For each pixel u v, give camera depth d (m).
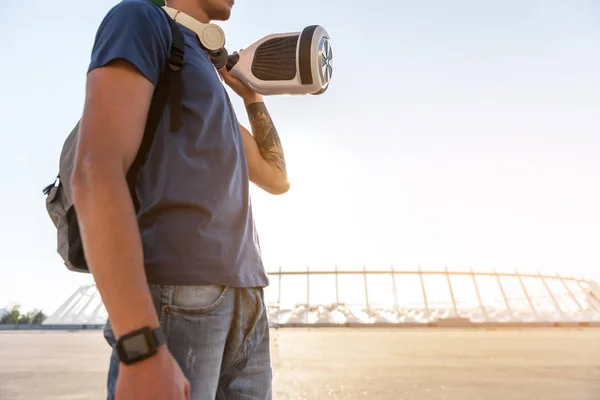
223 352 0.74
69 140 0.70
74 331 33.41
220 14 0.95
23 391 5.16
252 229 0.83
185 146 0.71
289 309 53.62
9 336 22.45
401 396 4.61
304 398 4.48
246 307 0.76
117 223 0.49
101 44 0.62
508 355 9.81
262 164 1.14
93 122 0.55
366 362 8.23
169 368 0.47
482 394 4.76
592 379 5.89
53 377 6.35
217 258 0.69
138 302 0.47
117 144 0.55
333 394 4.70
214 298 0.68
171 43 0.72
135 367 0.46
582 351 11.01
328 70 1.17
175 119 0.70
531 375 6.31
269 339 0.89
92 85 0.58
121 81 0.59
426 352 10.86
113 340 0.62
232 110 0.85
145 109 0.62
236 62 1.17
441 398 4.51
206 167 0.71
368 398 4.48
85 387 5.45
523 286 58.31
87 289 48.69
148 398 0.45
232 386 0.81
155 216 0.67
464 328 37.31
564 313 56.62
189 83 0.75
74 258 0.66
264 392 0.85
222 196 0.72
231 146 0.78
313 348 12.44
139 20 0.65
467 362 8.30
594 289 60.00
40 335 24.23
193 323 0.64
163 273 0.64
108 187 0.51
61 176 0.70
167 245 0.65
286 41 1.12
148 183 0.68
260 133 1.20
